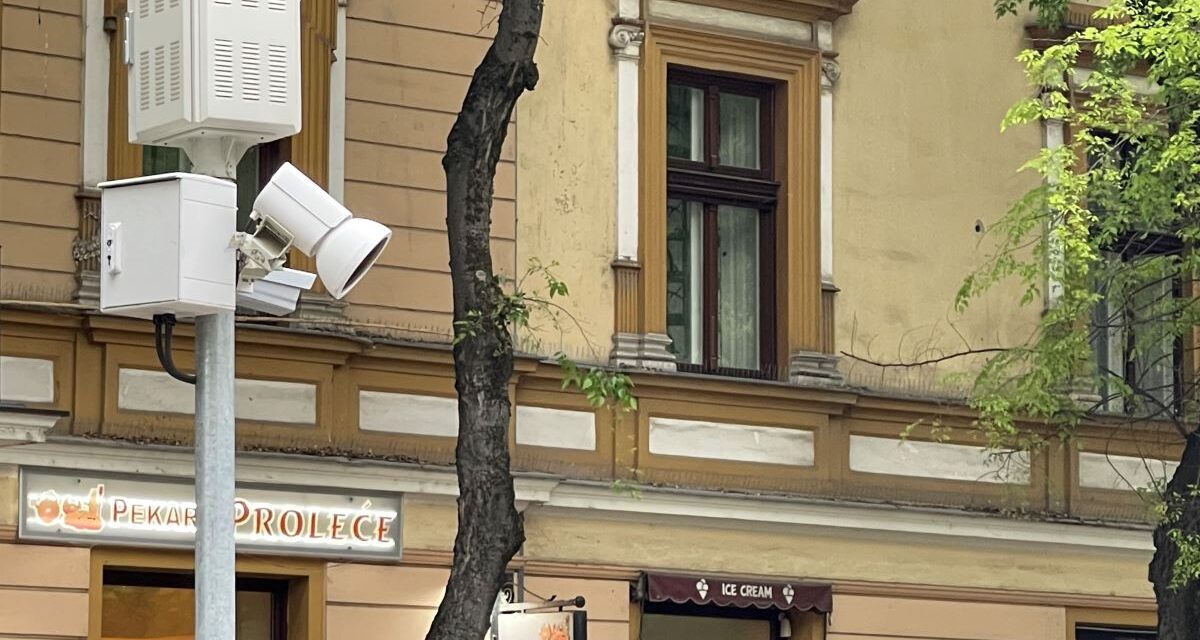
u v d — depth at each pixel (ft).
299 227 35.40
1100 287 70.13
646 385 67.77
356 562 62.28
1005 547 74.28
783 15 72.02
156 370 59.77
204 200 34.55
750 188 71.72
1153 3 62.23
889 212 73.61
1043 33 76.89
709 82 71.46
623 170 68.64
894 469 72.59
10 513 56.85
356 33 64.39
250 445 60.75
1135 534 76.13
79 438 57.67
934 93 75.00
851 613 71.00
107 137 59.82
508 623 61.98
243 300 35.73
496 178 66.33
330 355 62.18
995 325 75.15
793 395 70.18
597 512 66.59
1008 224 64.03
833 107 72.90
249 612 62.18
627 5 69.26
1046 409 63.62
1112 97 66.33
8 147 58.34
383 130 64.54
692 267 70.95
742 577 68.74
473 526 49.75
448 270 65.05
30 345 58.03
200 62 34.71
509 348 50.93
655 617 69.62
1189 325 65.36
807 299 71.51
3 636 56.65
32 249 58.44
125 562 58.75
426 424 64.13
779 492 69.87
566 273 67.21
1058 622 75.10
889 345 73.05
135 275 34.45
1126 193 60.75
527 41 51.98
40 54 59.16
